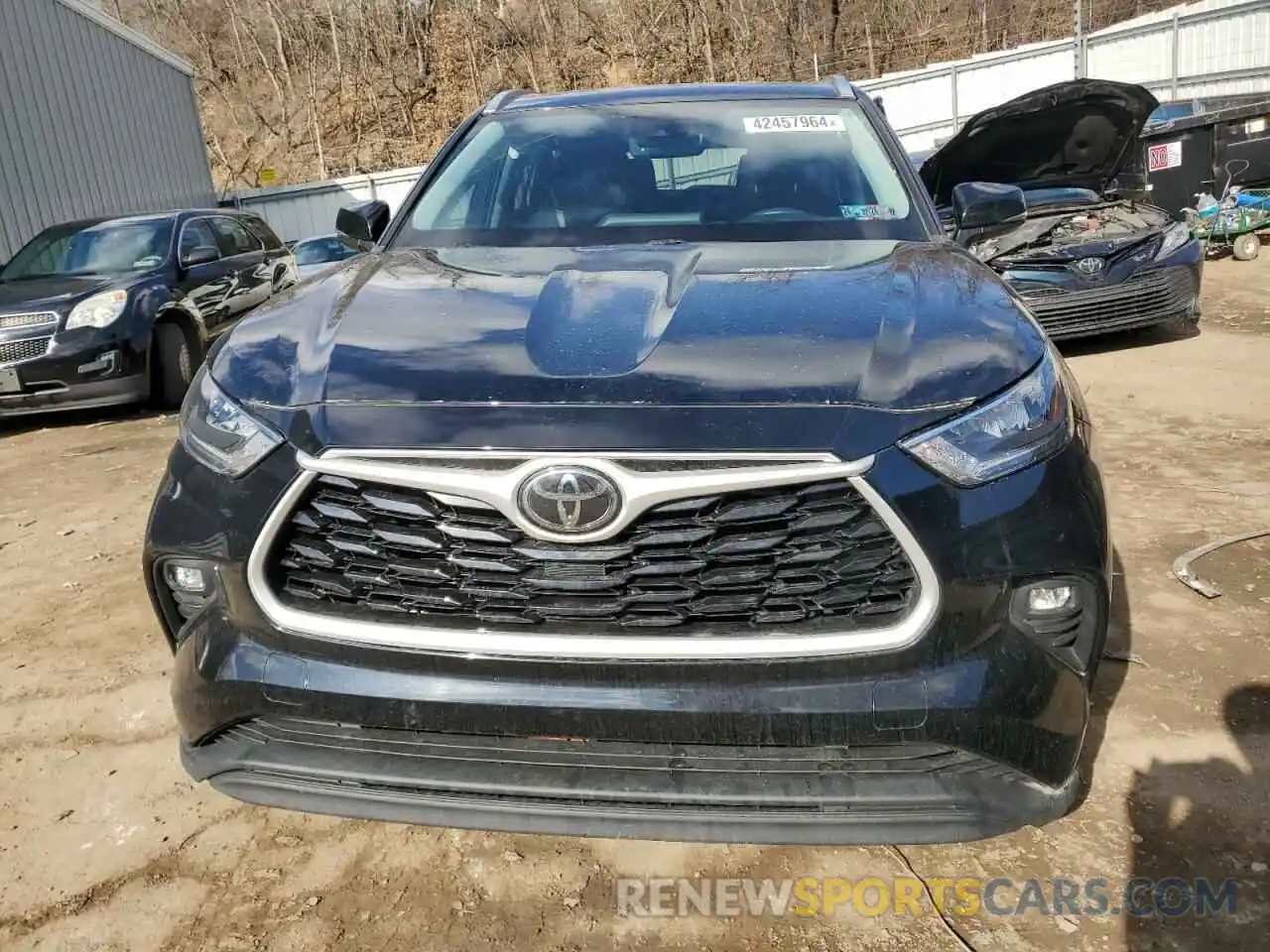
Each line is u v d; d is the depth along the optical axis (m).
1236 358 6.52
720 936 1.86
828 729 1.66
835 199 2.82
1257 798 2.16
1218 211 10.29
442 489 1.68
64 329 6.42
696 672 1.67
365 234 3.00
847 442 1.63
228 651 1.82
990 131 6.85
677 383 1.73
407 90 43.03
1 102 12.77
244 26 45.12
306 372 1.89
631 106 3.27
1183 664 2.72
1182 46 17.84
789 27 40.78
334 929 1.91
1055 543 1.69
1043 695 1.70
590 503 1.64
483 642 1.71
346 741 1.83
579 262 2.45
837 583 1.67
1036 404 1.78
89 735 2.60
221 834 2.19
